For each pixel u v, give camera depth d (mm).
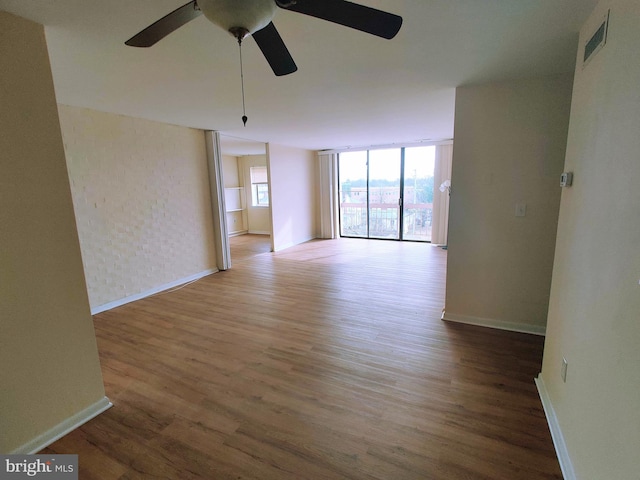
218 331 3053
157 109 3439
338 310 3508
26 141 1597
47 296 1715
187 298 3990
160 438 1757
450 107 3451
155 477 1518
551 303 1991
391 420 1847
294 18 1609
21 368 1633
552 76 2508
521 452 1603
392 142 6590
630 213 1047
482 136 2777
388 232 7684
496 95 2684
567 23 1671
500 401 1980
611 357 1121
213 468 1561
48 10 1498
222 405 2014
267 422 1858
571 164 1767
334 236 8055
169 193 4371
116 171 3705
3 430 1587
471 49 2010
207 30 1695
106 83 2549
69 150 3268
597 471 1176
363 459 1590
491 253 2922
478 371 2303
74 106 3277
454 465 1540
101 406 1975
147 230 4098
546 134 2594
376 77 2494
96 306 3572
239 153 8312
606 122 1302
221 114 3701
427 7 1532
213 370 2398
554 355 1846
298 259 5984
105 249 3633
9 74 1524
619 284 1095
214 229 5152
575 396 1459
